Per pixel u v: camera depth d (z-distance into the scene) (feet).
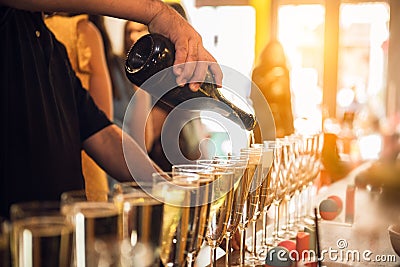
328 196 6.81
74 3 4.24
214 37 18.89
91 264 2.82
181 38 4.39
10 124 4.57
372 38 21.08
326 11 19.62
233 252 4.58
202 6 18.76
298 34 19.97
